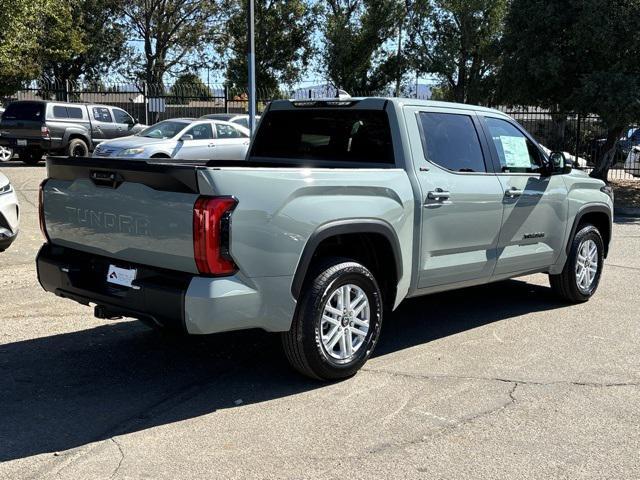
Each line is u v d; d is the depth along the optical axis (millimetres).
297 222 4336
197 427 4074
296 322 4520
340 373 4762
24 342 5598
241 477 3494
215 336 5820
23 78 32156
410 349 5574
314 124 5867
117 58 51906
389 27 43000
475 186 5629
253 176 4156
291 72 47281
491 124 6074
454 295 7434
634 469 3633
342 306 4742
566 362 5285
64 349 5445
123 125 23297
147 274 4336
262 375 4941
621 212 15992
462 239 5586
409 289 5250
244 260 4102
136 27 50219
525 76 18172
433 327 6215
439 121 5590
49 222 5008
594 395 4633
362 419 4207
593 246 7164
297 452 3770
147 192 4215
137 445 3832
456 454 3770
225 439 3916
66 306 6617
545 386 4785
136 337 5781
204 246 3961
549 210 6465
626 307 6984
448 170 5500
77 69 51344
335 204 4555
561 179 6621
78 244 4777
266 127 6277
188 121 17125
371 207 4777
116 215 4410
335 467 3607
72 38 38938
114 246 4477
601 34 16141
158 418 4199
